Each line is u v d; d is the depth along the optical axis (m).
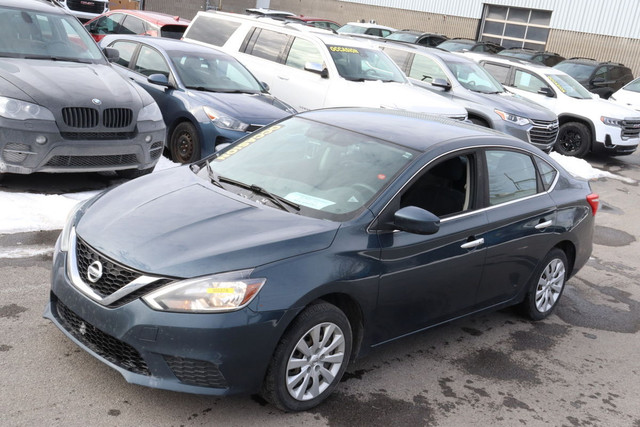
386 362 4.42
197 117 8.26
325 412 3.70
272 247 3.47
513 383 4.44
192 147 8.38
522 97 13.55
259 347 3.32
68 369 3.73
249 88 9.27
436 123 4.96
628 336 5.57
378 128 4.65
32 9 7.53
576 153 14.15
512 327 5.37
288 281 3.38
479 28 29.30
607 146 13.81
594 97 14.70
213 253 3.37
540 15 27.81
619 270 7.32
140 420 3.38
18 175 7.02
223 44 11.77
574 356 5.02
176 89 8.64
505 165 4.89
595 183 12.03
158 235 3.51
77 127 6.42
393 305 4.00
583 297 6.34
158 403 3.54
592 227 5.81
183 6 29.73
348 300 3.81
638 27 25.45
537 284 5.34
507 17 28.55
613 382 4.69
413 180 4.12
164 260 3.33
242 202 3.96
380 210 3.90
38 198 6.31
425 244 4.07
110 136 6.70
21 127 6.11
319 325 3.56
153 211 3.77
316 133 4.64
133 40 9.54
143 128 6.94
